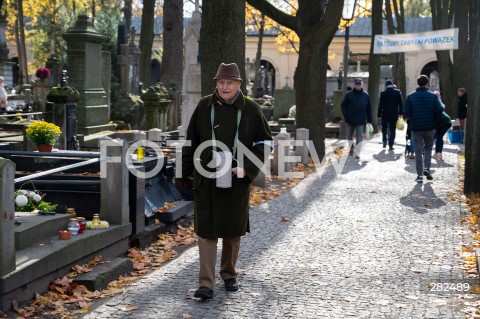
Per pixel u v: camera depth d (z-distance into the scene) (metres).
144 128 19.19
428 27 65.44
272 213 10.34
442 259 7.42
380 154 19.33
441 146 17.09
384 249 7.92
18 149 10.85
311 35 17.25
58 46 43.44
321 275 6.77
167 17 26.53
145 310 5.61
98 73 18.33
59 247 5.98
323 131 17.55
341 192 12.48
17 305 5.33
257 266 7.13
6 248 5.20
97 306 5.70
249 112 6.16
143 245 7.80
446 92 28.02
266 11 17.67
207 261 6.02
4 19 39.47
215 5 12.16
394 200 11.54
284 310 5.65
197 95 18.58
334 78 36.97
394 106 20.31
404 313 5.56
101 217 7.38
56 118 12.62
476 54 11.81
